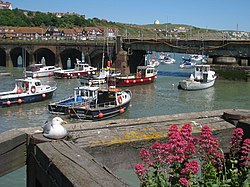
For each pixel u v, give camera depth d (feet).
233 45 204.44
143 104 134.82
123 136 27.86
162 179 18.21
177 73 255.70
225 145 30.53
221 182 18.88
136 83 186.09
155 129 29.66
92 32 579.07
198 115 33.76
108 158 26.61
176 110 124.77
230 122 31.83
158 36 262.67
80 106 110.93
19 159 25.11
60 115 114.01
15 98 131.85
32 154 24.34
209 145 20.10
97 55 264.72
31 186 24.48
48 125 24.88
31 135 25.18
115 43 250.98
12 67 298.76
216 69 206.69
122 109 115.34
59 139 24.57
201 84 170.19
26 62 306.76
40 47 286.46
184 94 159.43
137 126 29.91
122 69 245.86
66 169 19.29
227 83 192.54
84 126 29.48
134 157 27.40
